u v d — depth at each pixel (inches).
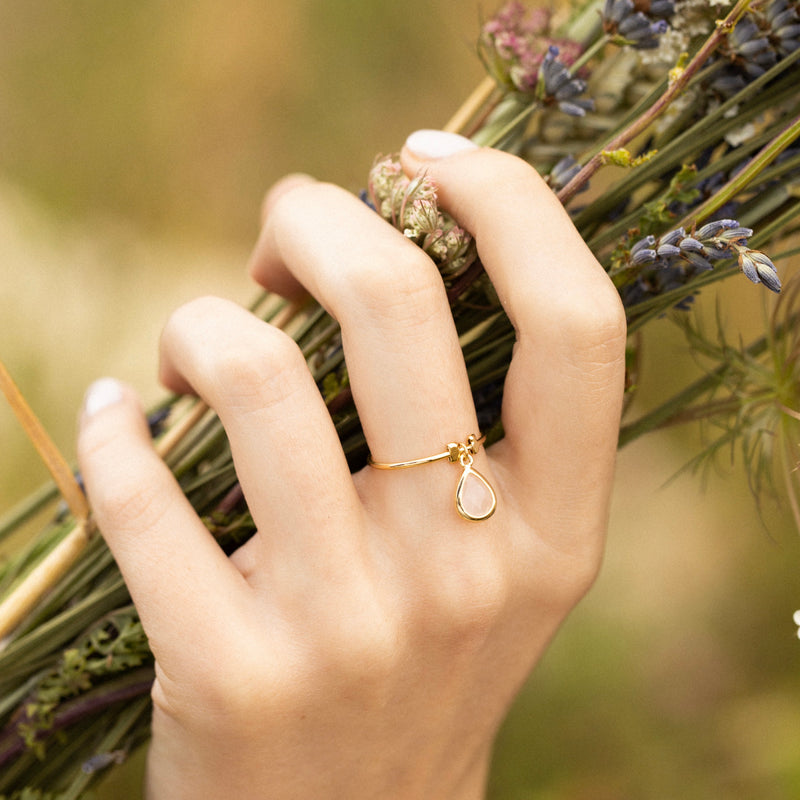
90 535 12.6
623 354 11.2
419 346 11.1
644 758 22.8
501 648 12.1
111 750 12.9
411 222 11.3
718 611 24.8
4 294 24.9
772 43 11.5
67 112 30.7
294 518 11.2
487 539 11.5
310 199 11.6
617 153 11.3
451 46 33.6
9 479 23.2
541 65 12.1
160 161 31.5
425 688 11.8
